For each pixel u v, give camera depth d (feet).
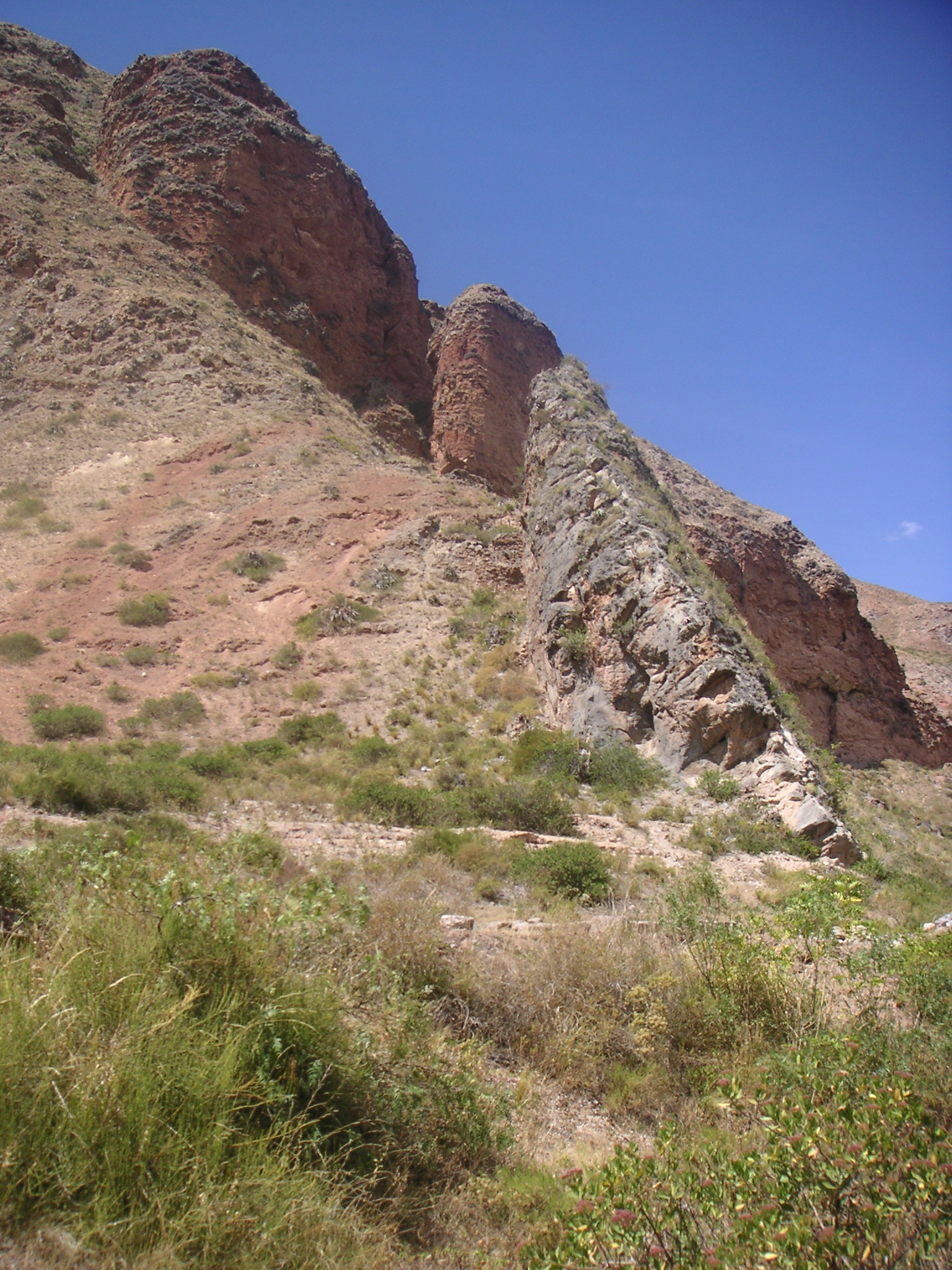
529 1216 14.11
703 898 29.40
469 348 201.16
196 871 20.03
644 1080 19.13
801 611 147.23
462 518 122.11
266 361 170.91
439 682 87.15
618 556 72.28
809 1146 12.06
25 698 77.97
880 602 272.72
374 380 208.95
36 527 114.62
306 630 94.73
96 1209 11.09
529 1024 20.92
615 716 65.51
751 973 21.12
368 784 52.49
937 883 64.28
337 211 217.36
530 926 28.09
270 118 216.13
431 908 25.22
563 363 122.31
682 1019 20.57
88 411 145.48
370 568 108.37
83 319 160.76
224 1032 14.28
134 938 15.30
